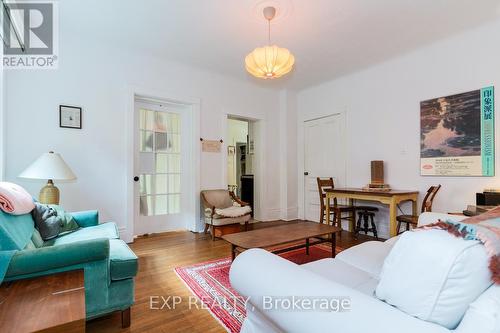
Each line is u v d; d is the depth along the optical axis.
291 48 3.29
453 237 0.76
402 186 3.53
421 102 3.33
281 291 0.87
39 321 0.93
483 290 0.72
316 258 2.81
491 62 2.77
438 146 3.18
